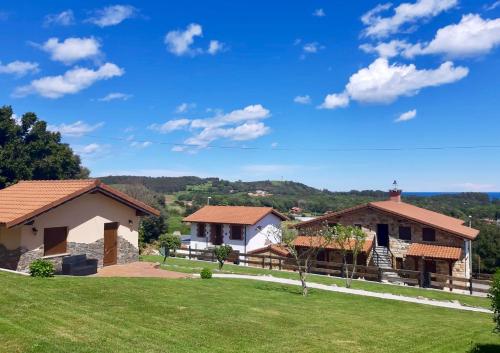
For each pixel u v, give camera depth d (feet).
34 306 36.27
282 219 141.69
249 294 56.08
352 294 67.77
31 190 67.82
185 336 33.12
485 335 41.55
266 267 111.96
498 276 34.86
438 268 100.99
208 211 139.64
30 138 139.44
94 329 32.14
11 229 57.21
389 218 106.93
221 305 45.70
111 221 69.77
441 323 48.52
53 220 60.23
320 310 50.57
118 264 70.85
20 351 26.25
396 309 58.29
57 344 28.07
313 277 88.07
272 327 38.68
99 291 44.52
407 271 87.81
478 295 82.33
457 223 120.78
